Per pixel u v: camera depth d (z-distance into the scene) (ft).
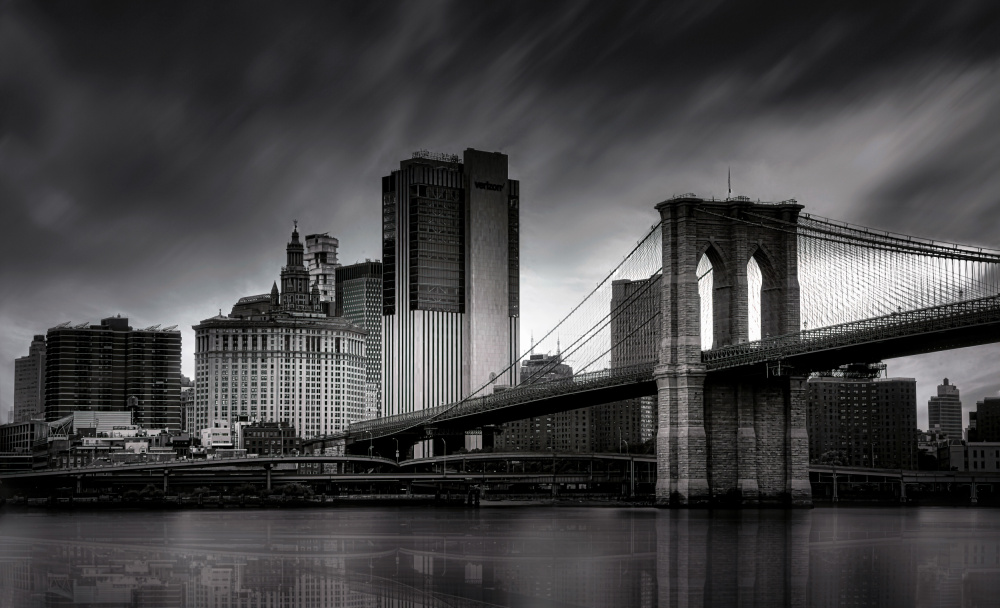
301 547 533.14
